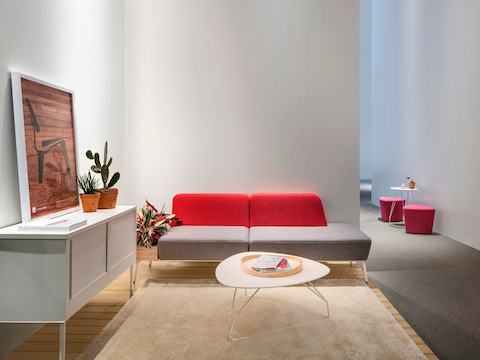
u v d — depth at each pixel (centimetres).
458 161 493
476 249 449
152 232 334
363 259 325
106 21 365
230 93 418
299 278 230
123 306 277
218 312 265
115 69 389
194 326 242
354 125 416
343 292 303
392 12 738
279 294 300
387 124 783
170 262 394
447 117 521
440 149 545
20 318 190
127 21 417
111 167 378
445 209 530
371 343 218
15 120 218
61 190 261
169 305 277
